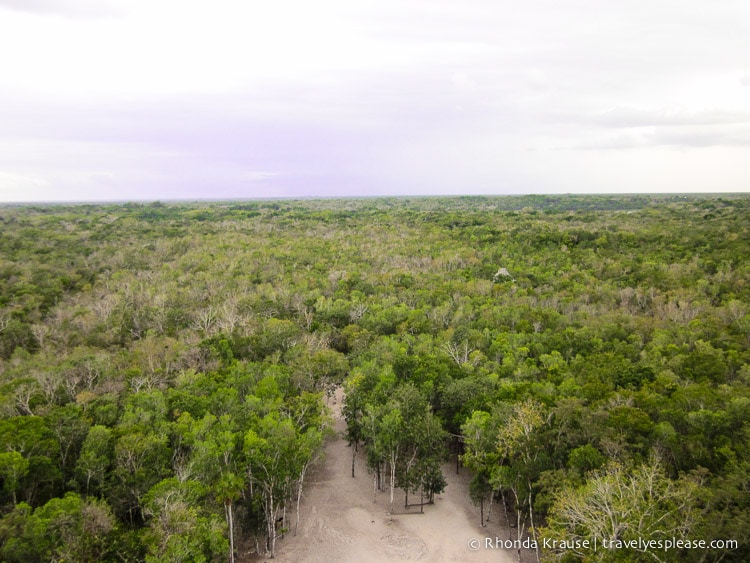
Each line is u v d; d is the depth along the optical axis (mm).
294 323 71875
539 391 44344
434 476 39469
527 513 36406
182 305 81750
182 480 32938
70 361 52844
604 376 48625
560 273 101938
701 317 68938
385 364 53906
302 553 36219
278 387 47219
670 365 51500
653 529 26484
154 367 56938
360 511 41094
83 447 35438
